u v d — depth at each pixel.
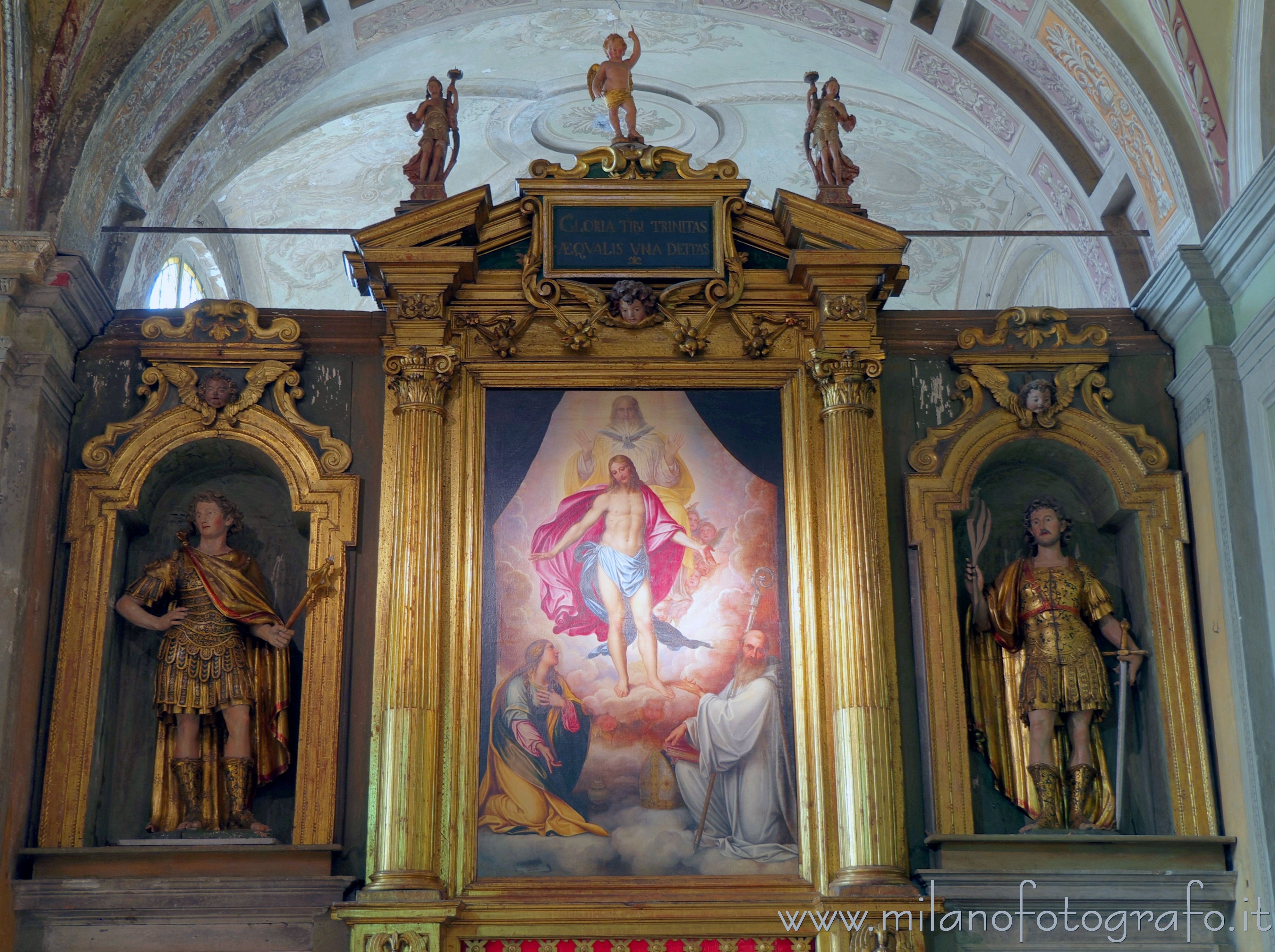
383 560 8.66
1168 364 9.30
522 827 8.29
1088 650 8.59
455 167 12.87
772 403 9.11
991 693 8.78
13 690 7.99
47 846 8.12
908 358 9.27
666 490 8.94
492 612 8.67
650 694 8.56
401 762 8.09
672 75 11.80
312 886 7.97
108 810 8.52
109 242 9.50
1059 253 12.05
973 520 9.02
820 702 8.47
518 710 8.50
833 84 9.58
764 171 12.97
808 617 8.63
